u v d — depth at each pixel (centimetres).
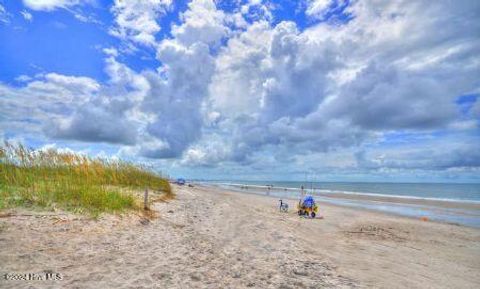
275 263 739
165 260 672
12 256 569
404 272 775
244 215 1569
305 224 1528
